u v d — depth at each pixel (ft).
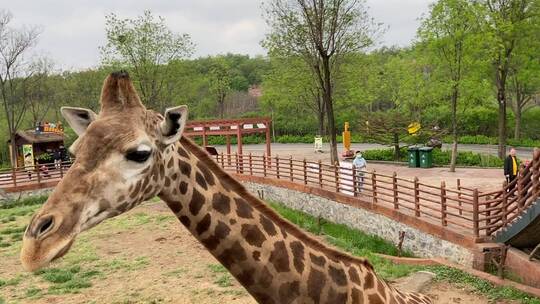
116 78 10.21
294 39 96.78
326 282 12.37
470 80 84.28
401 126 109.29
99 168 9.63
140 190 10.06
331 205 64.28
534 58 100.94
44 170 92.22
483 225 44.60
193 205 11.12
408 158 96.68
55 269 40.73
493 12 87.61
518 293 33.09
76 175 9.51
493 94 127.75
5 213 71.36
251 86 310.65
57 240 8.96
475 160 94.07
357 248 48.55
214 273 37.83
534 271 35.88
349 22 94.32
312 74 112.06
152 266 40.55
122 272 39.37
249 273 11.64
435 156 97.40
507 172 54.44
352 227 59.77
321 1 90.74
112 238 50.49
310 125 177.17
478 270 39.04
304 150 140.46
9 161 149.48
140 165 9.96
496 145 126.82
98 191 9.54
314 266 12.27
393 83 157.79
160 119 10.78
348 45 96.73
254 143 176.14
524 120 136.67
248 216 11.66
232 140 176.86
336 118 173.17
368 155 109.19
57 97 158.61
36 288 36.37
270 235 11.82
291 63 114.32
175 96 127.13
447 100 97.14
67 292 35.29
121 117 10.05
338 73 112.78
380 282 14.33
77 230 9.29
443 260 40.65
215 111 216.95
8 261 45.01
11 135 115.44
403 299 15.57
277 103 163.73
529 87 124.67
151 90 119.34
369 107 183.73
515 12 91.81
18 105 159.84
